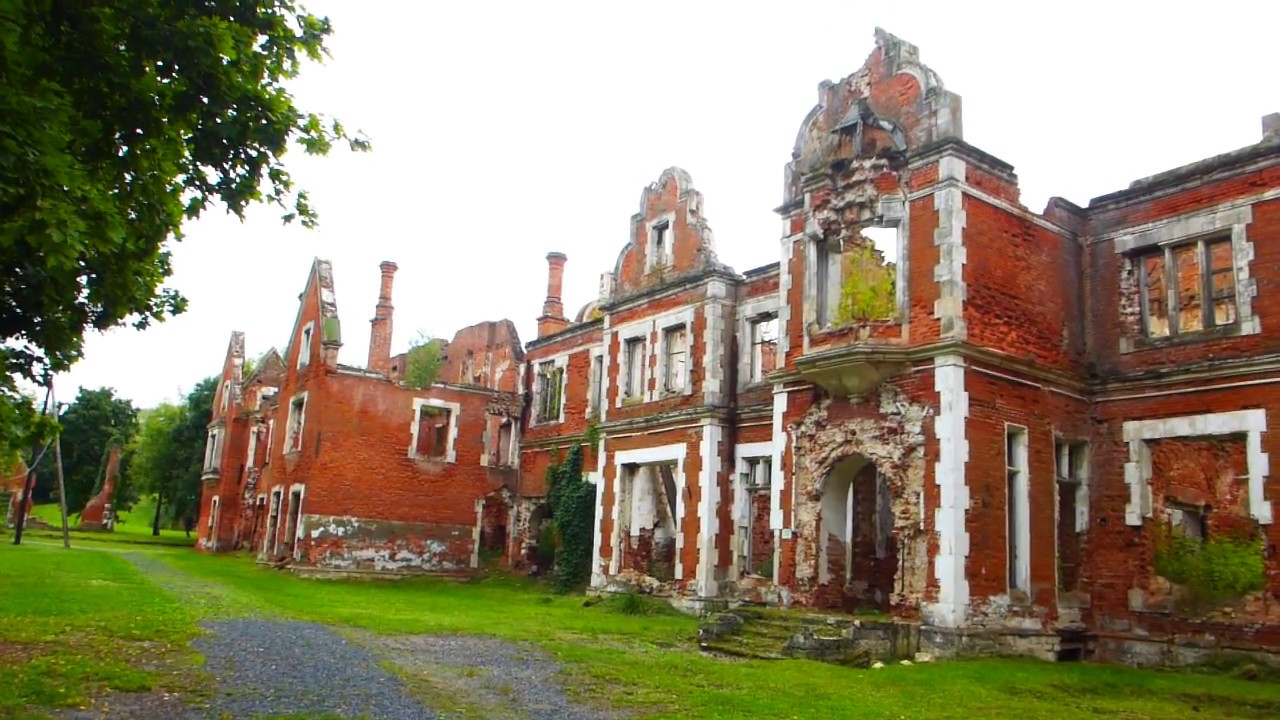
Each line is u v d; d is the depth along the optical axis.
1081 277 18.72
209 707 8.92
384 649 13.51
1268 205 16.06
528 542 32.31
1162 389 17.12
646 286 26.16
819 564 17.53
